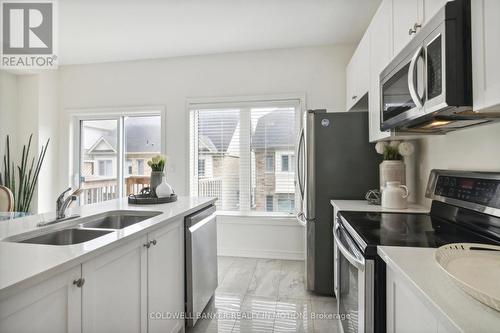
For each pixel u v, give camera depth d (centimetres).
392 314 101
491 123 132
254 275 283
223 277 279
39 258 92
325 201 239
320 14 261
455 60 98
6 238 119
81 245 107
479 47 91
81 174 390
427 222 150
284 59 335
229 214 348
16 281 75
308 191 241
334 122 239
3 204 254
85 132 391
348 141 238
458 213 144
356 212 178
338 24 279
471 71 96
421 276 79
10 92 357
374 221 152
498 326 55
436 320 68
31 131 361
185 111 357
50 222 145
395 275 98
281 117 340
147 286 142
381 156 235
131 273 129
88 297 102
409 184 228
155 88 364
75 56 354
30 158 360
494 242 112
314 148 241
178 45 325
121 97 372
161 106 363
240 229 344
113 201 224
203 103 352
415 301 81
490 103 86
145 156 382
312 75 329
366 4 245
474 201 132
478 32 92
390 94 159
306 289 250
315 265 240
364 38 237
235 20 270
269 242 338
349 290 142
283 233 335
